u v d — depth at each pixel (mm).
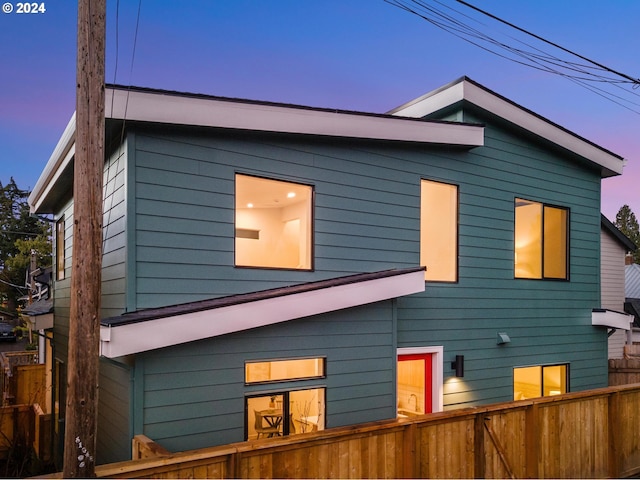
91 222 3469
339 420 6176
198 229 5586
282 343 5801
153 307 5234
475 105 8125
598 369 10258
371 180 7113
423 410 7578
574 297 9906
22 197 56281
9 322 34156
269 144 6199
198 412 5152
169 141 5469
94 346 3418
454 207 8164
